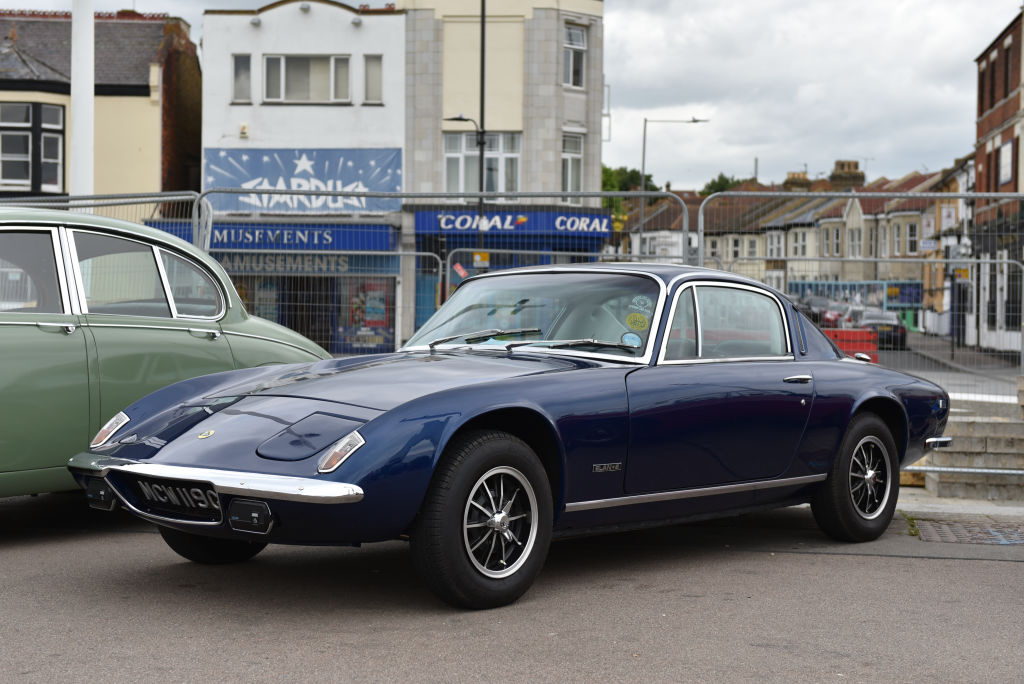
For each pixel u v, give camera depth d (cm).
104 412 585
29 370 556
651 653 383
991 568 538
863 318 1153
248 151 2952
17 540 576
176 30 3200
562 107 2964
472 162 2947
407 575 500
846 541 599
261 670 357
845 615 441
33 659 366
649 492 490
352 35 2944
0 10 3184
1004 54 3522
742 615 439
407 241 2825
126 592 463
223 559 517
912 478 823
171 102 3158
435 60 2934
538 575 509
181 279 641
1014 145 3359
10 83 3000
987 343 1032
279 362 671
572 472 458
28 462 555
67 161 3077
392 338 1152
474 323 545
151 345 609
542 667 364
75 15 1143
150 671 354
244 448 412
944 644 401
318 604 445
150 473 416
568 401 456
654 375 496
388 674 354
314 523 393
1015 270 1012
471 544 430
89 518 641
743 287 570
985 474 759
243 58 2962
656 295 525
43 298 575
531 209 2753
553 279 559
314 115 2950
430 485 416
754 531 635
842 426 581
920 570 531
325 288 1130
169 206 1291
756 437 534
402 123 2945
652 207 1154
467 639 396
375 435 401
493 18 2927
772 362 563
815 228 5309
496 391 437
